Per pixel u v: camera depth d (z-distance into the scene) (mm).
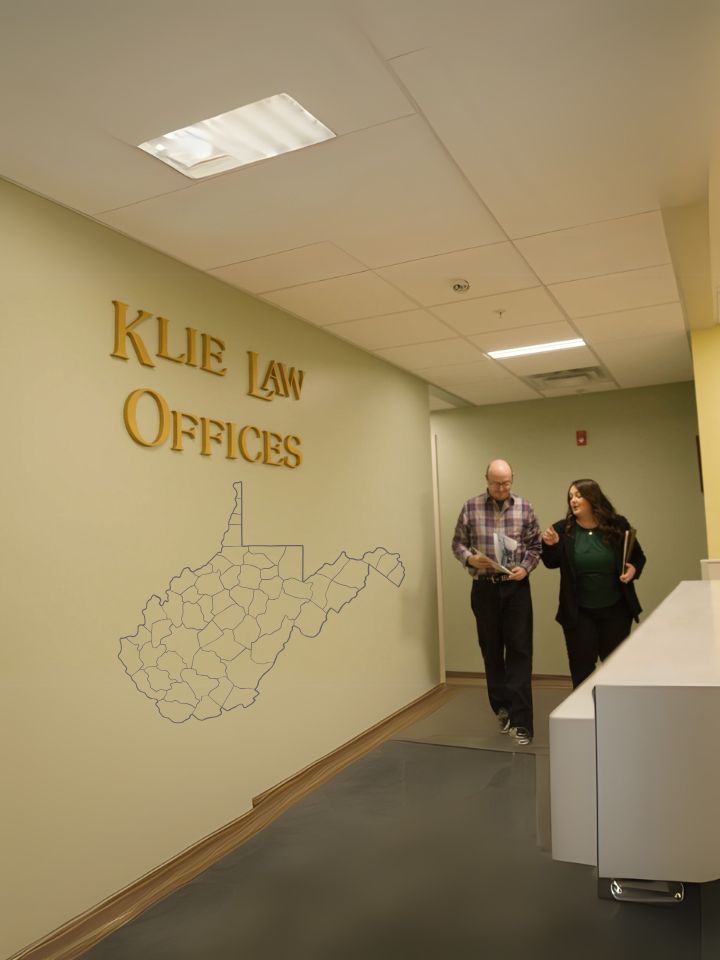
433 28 1754
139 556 2844
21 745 2332
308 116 2146
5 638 2303
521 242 3090
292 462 3918
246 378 3592
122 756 2703
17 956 2264
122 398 2824
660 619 708
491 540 4539
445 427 6902
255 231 2895
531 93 2039
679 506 6082
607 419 6332
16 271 2445
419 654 5398
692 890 517
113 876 2625
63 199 2574
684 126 2227
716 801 401
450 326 4273
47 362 2523
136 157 2318
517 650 4336
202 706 3131
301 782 3721
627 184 2592
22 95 1974
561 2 1677
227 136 2230
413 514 5430
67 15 1668
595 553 4340
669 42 1831
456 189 2609
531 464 6559
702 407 4500
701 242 3109
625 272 3479
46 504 2473
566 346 4824
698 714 407
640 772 411
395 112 2121
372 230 2926
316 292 3629
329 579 4223
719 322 4359
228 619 3336
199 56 1833
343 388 4527
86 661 2582
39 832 2369
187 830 2986
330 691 4148
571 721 425
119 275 2861
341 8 1675
